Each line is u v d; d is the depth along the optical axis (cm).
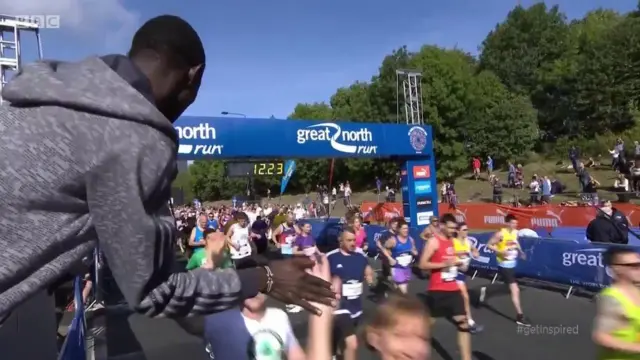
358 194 4709
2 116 116
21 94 115
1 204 109
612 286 362
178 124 1476
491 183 3719
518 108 4672
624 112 4428
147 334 773
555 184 2791
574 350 672
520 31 6275
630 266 347
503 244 842
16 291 112
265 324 316
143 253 113
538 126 5031
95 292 888
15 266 111
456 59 5088
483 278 1212
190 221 1363
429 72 4834
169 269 120
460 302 634
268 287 137
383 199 4062
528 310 891
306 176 5991
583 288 988
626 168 2742
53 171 111
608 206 1073
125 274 114
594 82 4569
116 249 113
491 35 6588
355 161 5166
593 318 820
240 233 1080
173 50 131
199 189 8381
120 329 800
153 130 118
